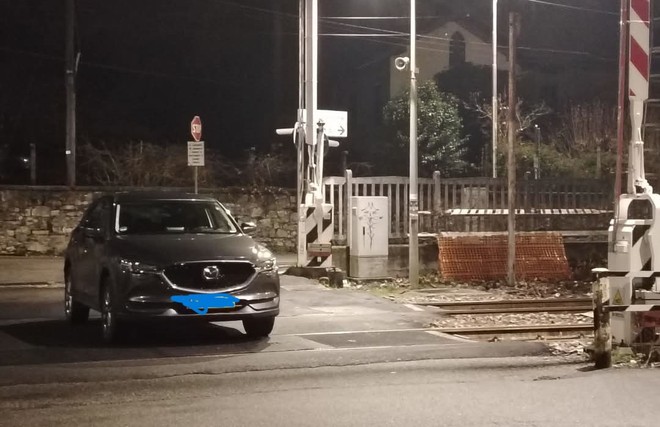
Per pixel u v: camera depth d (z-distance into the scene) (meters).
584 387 8.68
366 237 18.55
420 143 32.88
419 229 20.30
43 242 21.89
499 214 20.77
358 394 8.40
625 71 11.02
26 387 8.62
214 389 8.63
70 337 11.62
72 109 25.08
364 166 33.75
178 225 11.95
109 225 11.62
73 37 25.16
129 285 10.48
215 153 31.00
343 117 18.89
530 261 20.27
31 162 27.39
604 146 34.31
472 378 9.18
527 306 15.55
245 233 12.34
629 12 10.69
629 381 8.93
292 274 18.66
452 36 41.44
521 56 42.41
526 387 8.68
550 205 21.30
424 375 9.34
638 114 10.75
